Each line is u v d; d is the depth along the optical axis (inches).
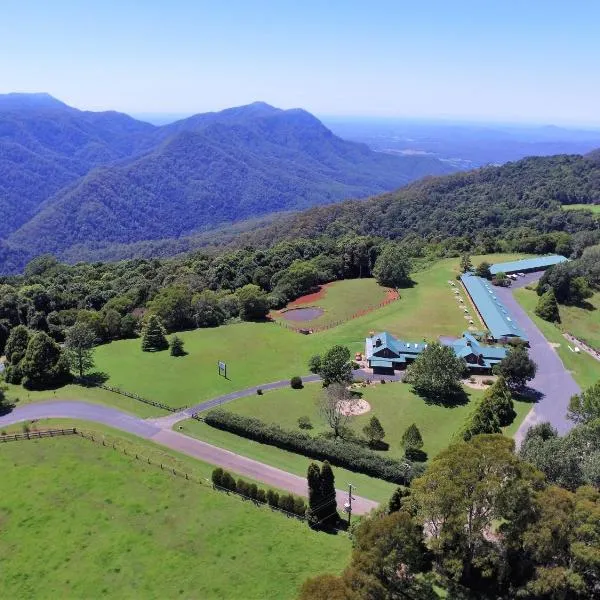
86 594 1982.0
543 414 3693.4
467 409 3735.2
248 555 2171.5
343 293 6825.8
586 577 1788.9
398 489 2190.0
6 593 1991.9
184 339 5191.9
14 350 4160.9
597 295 6259.8
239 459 3056.1
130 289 6894.7
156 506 2479.1
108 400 3784.5
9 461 2824.8
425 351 4008.4
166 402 3801.7
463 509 1829.5
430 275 7322.8
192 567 2106.3
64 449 2965.1
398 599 1873.8
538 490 1915.6
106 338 5201.8
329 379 4018.2
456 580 1952.5
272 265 7647.6
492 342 4896.7
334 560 2150.6
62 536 2271.2
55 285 7017.7
